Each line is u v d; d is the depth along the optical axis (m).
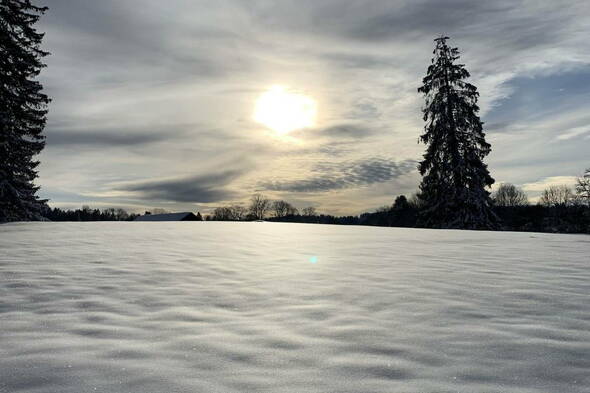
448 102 26.47
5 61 22.75
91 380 2.03
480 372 2.14
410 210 59.91
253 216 87.56
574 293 3.97
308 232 14.12
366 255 7.03
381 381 2.04
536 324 2.97
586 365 2.22
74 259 6.00
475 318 3.14
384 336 2.73
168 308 3.46
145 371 2.15
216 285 4.37
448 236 12.56
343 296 3.89
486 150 26.17
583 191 40.88
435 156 26.44
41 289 4.07
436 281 4.60
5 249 7.12
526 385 1.98
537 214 51.62
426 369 2.18
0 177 22.23
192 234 11.75
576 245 9.30
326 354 2.41
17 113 23.09
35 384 1.98
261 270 5.32
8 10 23.03
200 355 2.39
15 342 2.58
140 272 5.05
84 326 2.94
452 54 27.11
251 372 2.15
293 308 3.47
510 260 6.41
